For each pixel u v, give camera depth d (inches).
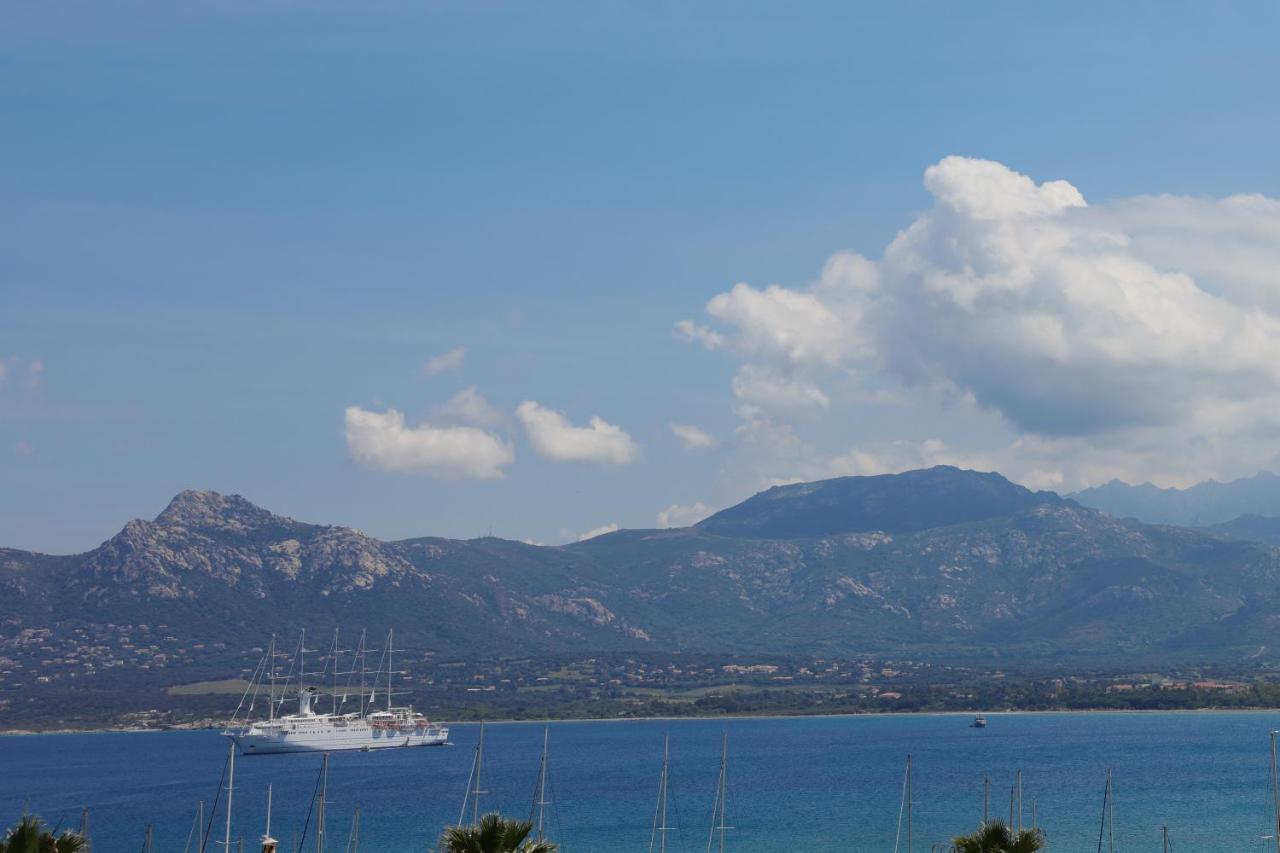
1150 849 7687.0
